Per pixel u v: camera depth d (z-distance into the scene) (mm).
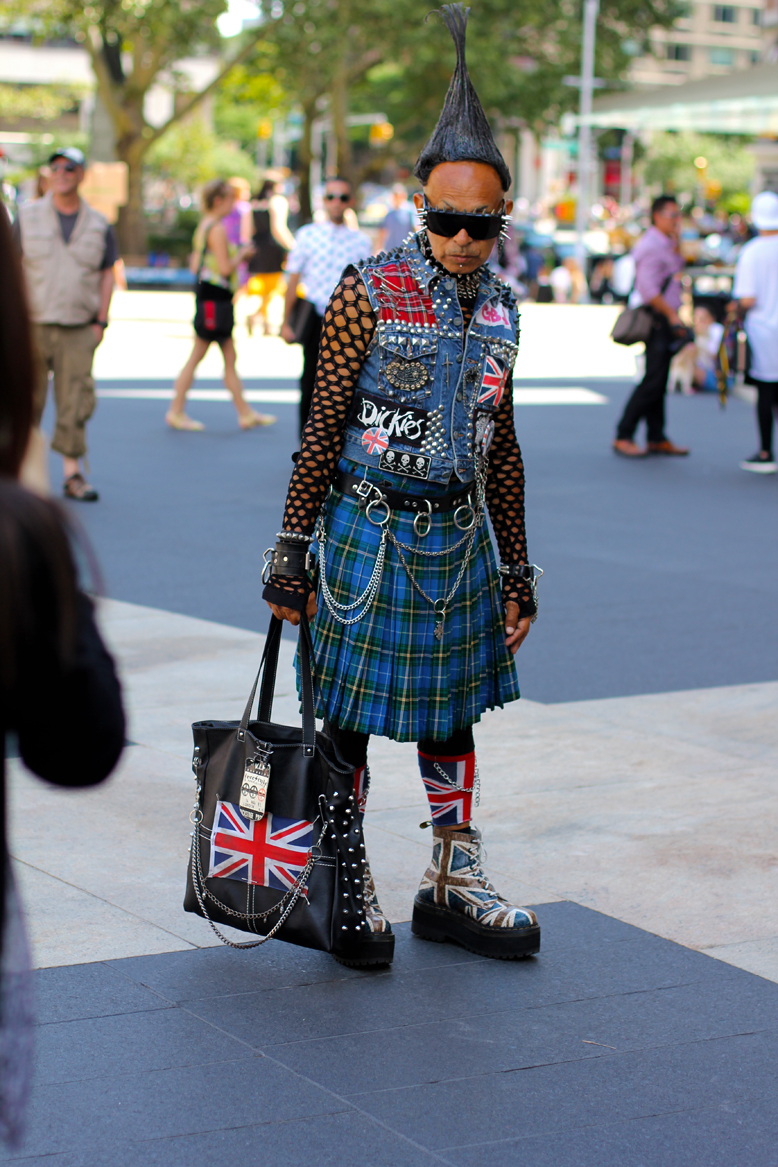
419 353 4555
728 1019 4457
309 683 4527
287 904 4508
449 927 4969
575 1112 3898
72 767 2273
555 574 10969
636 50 91312
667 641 9148
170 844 5719
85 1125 3742
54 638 2119
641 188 117875
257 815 4508
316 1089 3969
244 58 54562
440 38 52875
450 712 4746
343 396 4582
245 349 29469
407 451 4594
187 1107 3852
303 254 14547
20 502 2074
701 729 7434
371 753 7000
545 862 5648
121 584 10156
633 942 4992
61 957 4719
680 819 6133
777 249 15891
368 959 4707
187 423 18188
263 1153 3654
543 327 38156
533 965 4816
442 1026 4367
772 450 16250
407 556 4637
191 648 8578
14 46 96250
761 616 9836
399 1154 3672
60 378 13031
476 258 4551
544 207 88125
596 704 7824
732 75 37625
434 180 4523
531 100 59469
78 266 12852
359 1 50812
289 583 4543
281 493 13906
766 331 16016
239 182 33000
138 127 51812
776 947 4969
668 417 21266
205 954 4812
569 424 20000
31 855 5559
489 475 5012
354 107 85688
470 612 4797
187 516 12688
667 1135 3803
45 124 85500
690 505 14078
